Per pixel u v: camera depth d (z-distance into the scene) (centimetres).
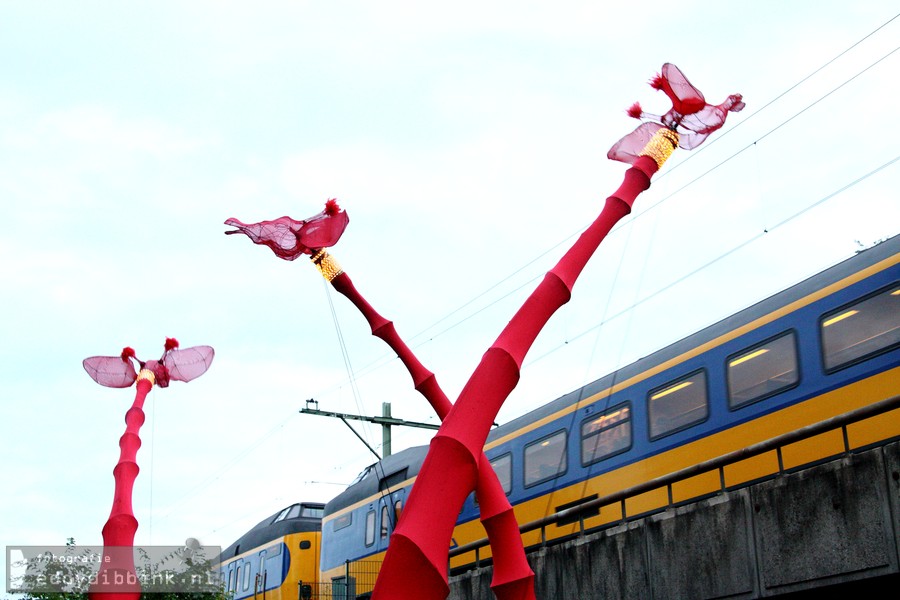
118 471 783
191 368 919
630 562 1160
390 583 501
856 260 1272
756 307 1412
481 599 1395
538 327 583
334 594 2333
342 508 2425
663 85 669
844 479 936
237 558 3078
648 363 1589
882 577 895
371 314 769
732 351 1412
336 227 746
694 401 1458
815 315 1292
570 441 1714
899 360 1159
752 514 1020
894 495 887
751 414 1346
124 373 905
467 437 536
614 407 1630
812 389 1263
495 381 556
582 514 1270
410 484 2139
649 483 1161
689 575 1077
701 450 1416
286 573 2738
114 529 743
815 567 946
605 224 624
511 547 634
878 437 1162
